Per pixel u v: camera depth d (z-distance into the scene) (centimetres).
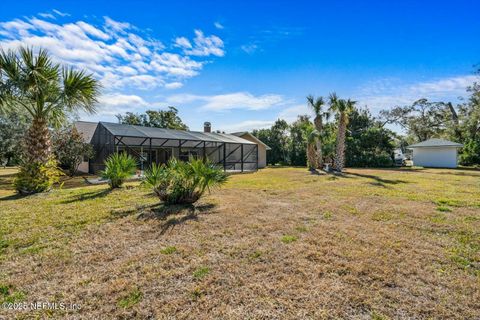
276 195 777
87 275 275
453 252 336
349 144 2486
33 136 796
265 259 314
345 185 1001
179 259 314
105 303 226
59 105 828
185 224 458
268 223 469
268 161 3184
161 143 1823
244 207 602
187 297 235
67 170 1609
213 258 317
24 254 329
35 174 787
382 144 2481
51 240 379
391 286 254
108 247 354
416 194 778
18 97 742
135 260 312
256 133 3381
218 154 2259
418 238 388
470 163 2353
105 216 508
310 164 1966
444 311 213
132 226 446
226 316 208
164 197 609
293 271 284
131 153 1770
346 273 280
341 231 422
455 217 505
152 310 216
